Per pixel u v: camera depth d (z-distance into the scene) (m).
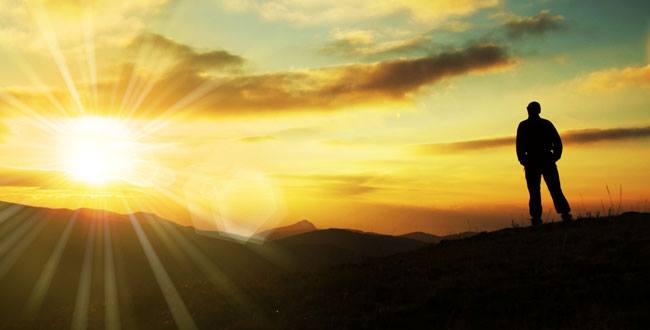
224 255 53.66
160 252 71.81
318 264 18.81
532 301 10.56
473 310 10.65
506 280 11.99
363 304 11.98
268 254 52.09
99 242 81.69
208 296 15.28
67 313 17.12
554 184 17.80
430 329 10.16
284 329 11.37
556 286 11.18
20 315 19.34
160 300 16.17
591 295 10.50
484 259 14.20
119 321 14.95
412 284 12.79
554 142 17.75
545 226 17.61
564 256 13.20
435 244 18.53
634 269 11.62
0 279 58.97
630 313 9.30
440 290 11.91
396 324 10.62
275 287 14.95
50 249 77.06
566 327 9.16
